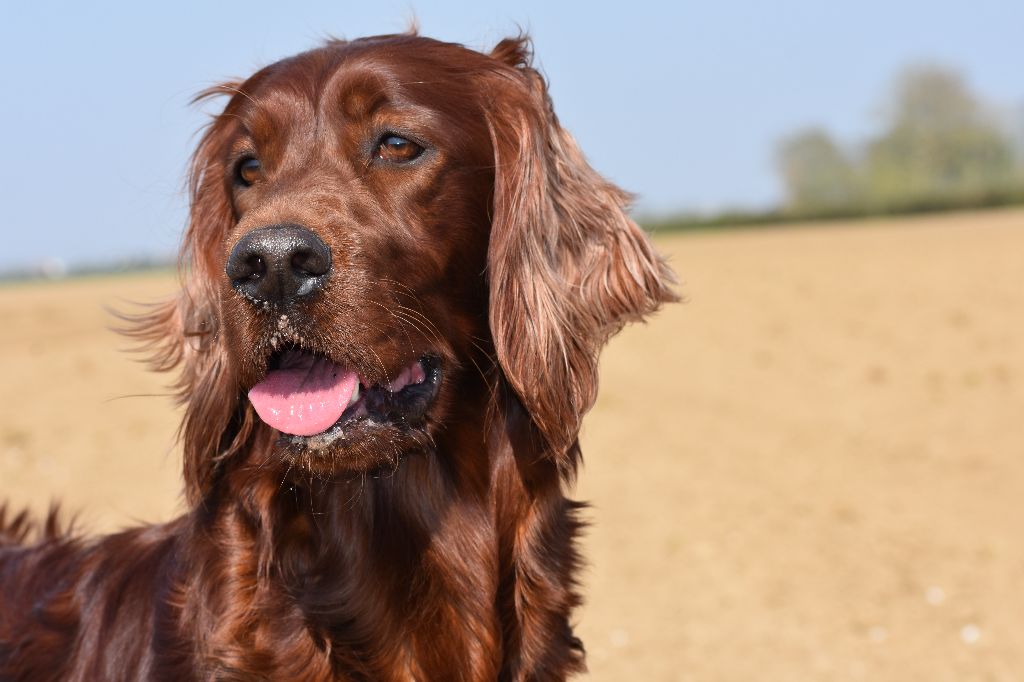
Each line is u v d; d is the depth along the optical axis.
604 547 7.34
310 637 3.03
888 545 7.25
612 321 3.44
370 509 3.08
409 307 3.03
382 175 3.06
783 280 25.64
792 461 9.47
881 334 16.55
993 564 6.84
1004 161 84.25
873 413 11.30
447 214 3.14
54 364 16.25
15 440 10.66
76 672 3.29
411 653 3.13
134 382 14.37
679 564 6.99
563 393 3.20
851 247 37.22
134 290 36.34
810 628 5.96
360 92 3.06
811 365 14.25
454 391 3.20
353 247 2.86
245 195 3.19
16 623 3.52
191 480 3.21
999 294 20.52
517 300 3.19
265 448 3.14
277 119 3.13
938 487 8.56
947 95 83.56
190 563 3.15
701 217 77.75
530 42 3.60
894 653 5.61
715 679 5.35
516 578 3.22
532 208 3.26
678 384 13.24
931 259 28.98
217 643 3.01
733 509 8.11
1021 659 5.50
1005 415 10.89
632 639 5.86
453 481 3.17
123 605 3.30
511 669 3.21
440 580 3.14
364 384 2.95
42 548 3.76
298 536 3.08
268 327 2.78
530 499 3.24
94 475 9.12
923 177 84.06
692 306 21.61
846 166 84.94
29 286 62.44
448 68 3.25
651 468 9.30
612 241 3.48
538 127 3.33
